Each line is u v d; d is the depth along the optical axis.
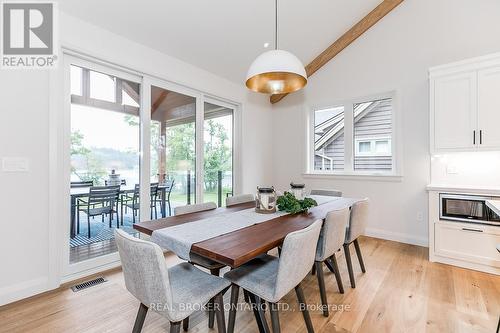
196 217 1.92
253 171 4.43
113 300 1.98
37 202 2.06
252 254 1.20
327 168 4.27
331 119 4.23
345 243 2.21
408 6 3.35
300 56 3.99
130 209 2.84
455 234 2.60
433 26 3.17
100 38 2.42
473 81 2.61
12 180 1.94
